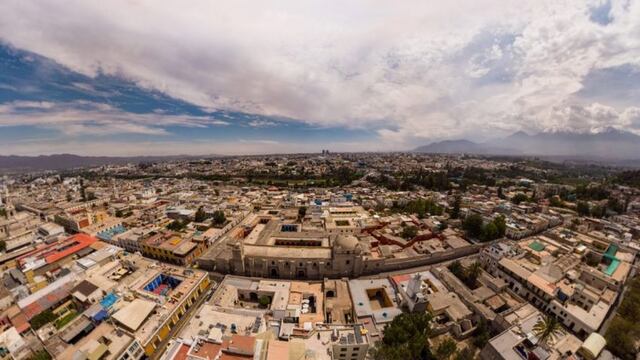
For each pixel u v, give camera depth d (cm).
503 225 12675
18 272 9181
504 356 5591
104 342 6047
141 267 9500
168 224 14425
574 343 6212
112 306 7212
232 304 8006
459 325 6862
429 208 16750
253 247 10238
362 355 5944
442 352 5838
